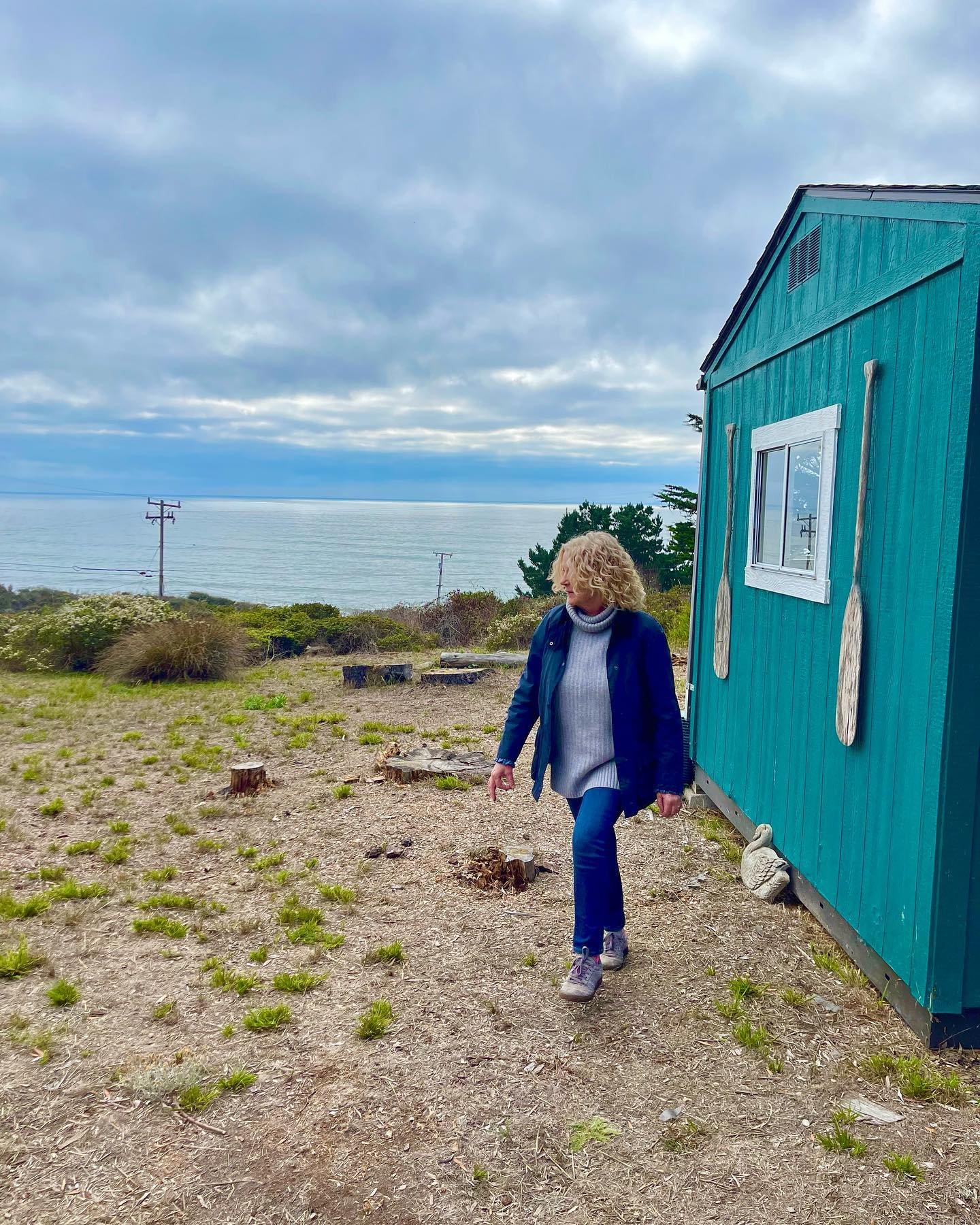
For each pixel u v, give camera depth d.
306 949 3.76
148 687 12.10
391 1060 2.88
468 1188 2.29
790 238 4.42
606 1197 2.26
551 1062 2.87
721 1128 2.52
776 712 4.49
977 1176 2.29
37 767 7.12
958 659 2.71
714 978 3.45
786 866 4.30
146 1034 3.04
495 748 7.76
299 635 16.91
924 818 2.87
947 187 2.82
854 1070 2.80
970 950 2.81
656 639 3.12
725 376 5.70
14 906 4.16
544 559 33.06
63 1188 2.26
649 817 5.66
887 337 3.27
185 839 5.33
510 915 4.11
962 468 2.67
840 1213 2.17
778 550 4.57
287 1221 2.17
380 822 5.56
